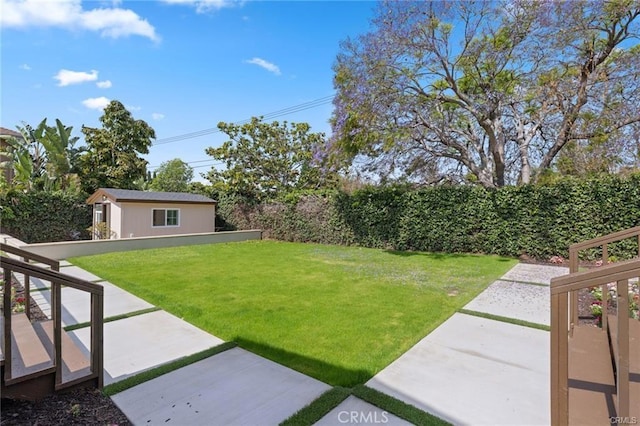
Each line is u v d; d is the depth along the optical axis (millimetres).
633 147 7820
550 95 8375
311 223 12672
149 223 13461
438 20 8688
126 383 2535
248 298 4953
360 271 7055
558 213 8109
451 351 3137
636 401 1838
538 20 8016
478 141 10734
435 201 9891
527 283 5898
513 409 2221
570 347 2666
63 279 2283
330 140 10477
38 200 13336
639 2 7129
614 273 1469
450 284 5852
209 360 2965
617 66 7691
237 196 15359
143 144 20781
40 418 2078
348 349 3193
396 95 9031
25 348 2609
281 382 2588
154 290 5414
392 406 2244
